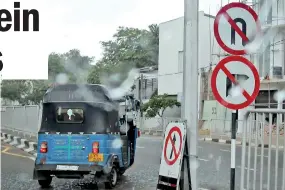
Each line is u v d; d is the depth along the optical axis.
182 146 5.65
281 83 21.30
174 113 30.23
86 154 7.55
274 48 21.89
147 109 29.92
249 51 5.38
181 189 5.66
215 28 5.32
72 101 7.70
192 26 5.87
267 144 5.22
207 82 26.97
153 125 30.19
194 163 5.74
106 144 7.61
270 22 21.62
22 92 40.38
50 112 7.74
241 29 5.35
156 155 13.97
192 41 5.86
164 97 29.50
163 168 5.93
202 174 9.62
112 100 8.01
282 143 5.02
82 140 7.57
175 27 30.89
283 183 4.89
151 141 20.42
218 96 5.30
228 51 5.33
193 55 5.85
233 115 5.49
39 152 7.66
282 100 21.12
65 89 7.83
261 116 5.32
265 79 21.61
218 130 25.19
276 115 5.10
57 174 7.60
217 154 13.98
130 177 9.31
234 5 5.35
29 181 8.78
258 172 5.46
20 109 19.91
